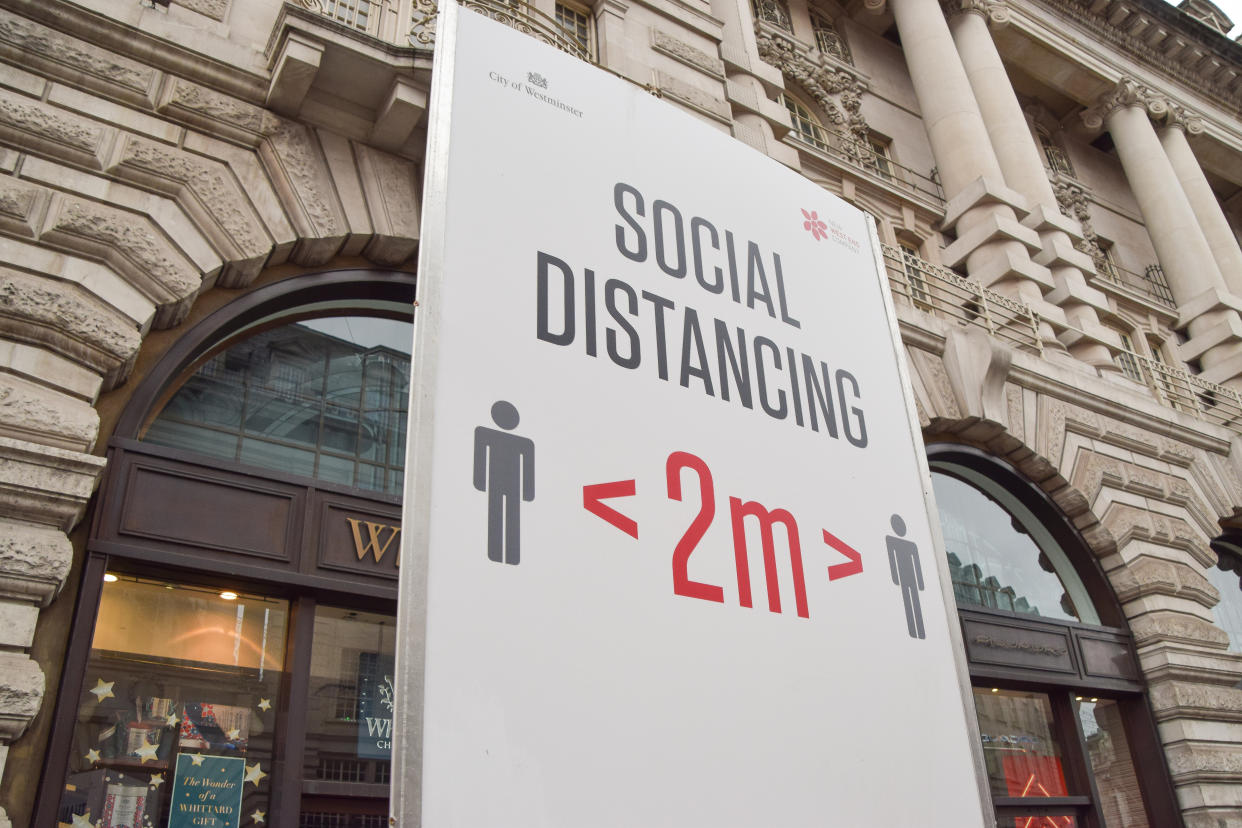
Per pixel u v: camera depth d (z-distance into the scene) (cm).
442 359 519
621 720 488
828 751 566
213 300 751
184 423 723
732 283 707
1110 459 1328
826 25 2138
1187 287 2098
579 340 587
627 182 683
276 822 620
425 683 434
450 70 623
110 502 626
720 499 602
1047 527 1280
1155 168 2222
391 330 877
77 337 636
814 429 693
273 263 790
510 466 515
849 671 607
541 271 593
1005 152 1866
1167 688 1170
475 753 433
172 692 622
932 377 1193
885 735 601
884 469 726
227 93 800
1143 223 2433
